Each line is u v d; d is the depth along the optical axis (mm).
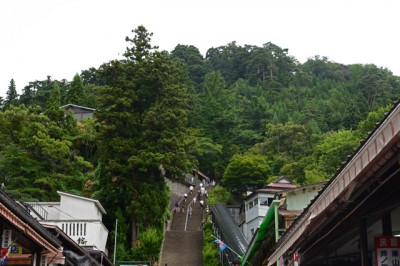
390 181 6926
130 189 44906
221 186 70375
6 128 47438
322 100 115625
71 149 53688
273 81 126875
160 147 46000
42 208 32656
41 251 13953
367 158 5977
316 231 9352
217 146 80062
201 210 62875
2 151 45312
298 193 22969
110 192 45375
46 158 46812
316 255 12859
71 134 55719
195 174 79250
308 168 60812
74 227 31484
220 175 79500
